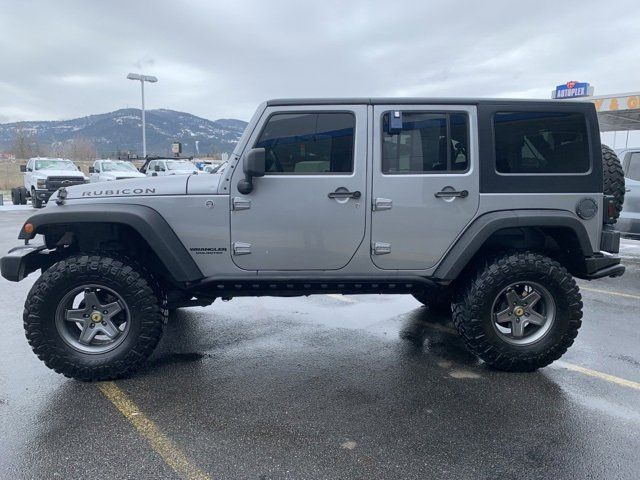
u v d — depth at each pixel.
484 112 3.55
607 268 3.73
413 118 3.54
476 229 3.54
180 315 5.09
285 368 3.73
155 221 3.44
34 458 2.54
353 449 2.64
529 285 3.64
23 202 19.45
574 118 3.62
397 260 3.62
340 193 3.50
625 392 3.33
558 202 3.62
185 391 3.32
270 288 3.74
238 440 2.72
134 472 2.43
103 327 3.51
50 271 3.38
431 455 2.59
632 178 7.46
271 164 3.54
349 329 4.67
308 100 3.51
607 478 2.41
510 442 2.71
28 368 3.69
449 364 3.82
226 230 3.53
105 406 3.10
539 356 3.61
